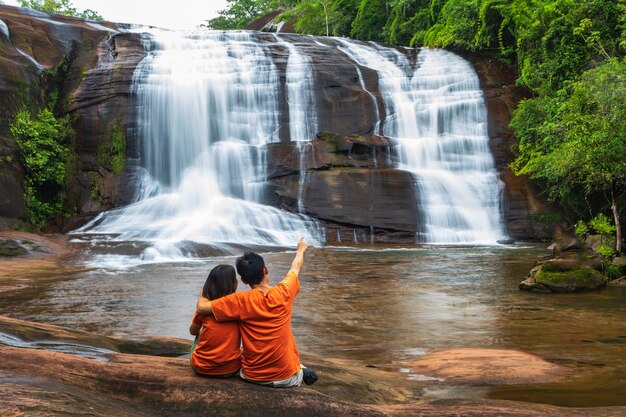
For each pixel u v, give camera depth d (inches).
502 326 360.5
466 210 964.6
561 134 800.9
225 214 927.0
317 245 876.0
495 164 1069.1
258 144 1096.8
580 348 303.6
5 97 923.4
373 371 252.4
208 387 165.8
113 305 429.4
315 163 1000.2
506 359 275.4
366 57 1296.8
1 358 172.9
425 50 1347.2
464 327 359.6
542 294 472.7
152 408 159.9
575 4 1009.5
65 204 976.9
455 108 1128.8
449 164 1060.5
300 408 160.7
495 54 1277.1
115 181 997.2
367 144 1031.0
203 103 1075.3
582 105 640.4
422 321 378.0
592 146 591.8
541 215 953.5
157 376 173.0
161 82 1059.3
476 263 668.1
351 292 484.7
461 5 1305.4
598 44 954.1
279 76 1139.9
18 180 888.9
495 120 1112.2
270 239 864.9
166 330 353.4
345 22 1808.6
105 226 887.7
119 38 1159.0
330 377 215.9
